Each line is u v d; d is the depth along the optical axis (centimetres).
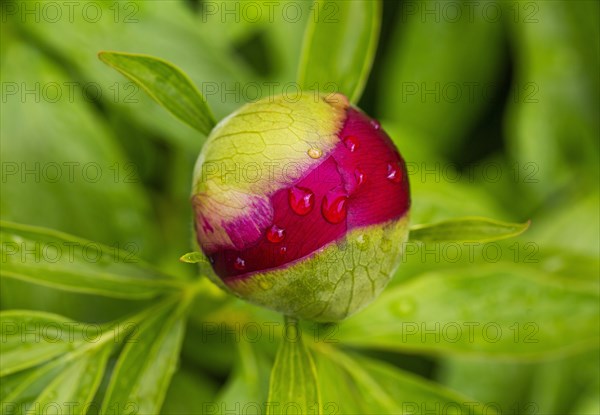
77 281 38
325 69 37
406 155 43
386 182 35
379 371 39
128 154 43
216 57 42
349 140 35
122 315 41
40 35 41
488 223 36
